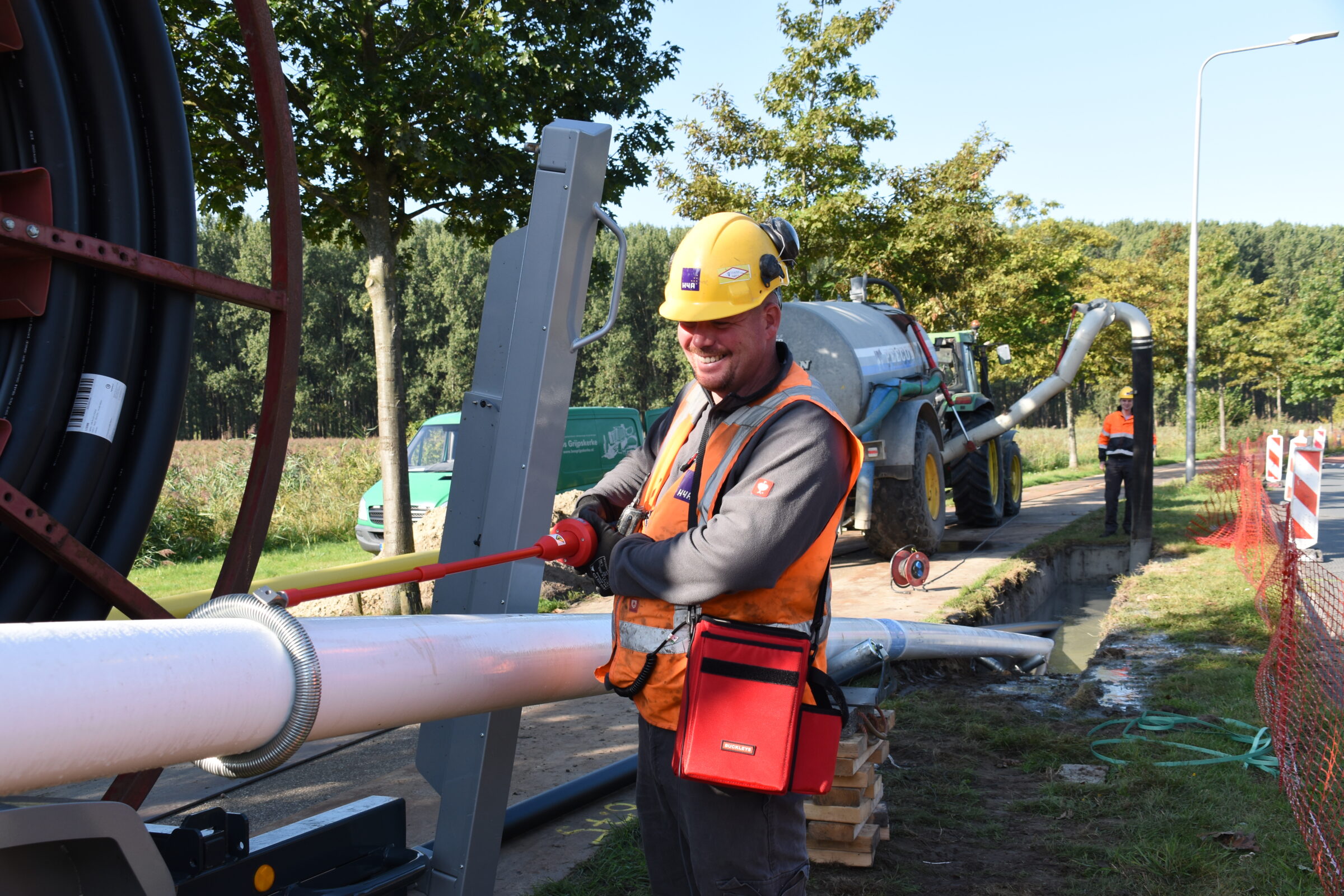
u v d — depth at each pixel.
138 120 2.32
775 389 1.93
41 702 1.24
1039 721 5.03
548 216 2.68
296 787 4.20
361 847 2.32
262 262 66.75
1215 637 6.71
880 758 3.45
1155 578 9.23
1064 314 23.94
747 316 1.92
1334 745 4.13
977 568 9.65
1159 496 17.34
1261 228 111.69
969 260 15.42
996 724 4.98
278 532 13.55
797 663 1.77
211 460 17.05
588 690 2.55
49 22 2.12
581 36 7.16
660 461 2.12
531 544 2.69
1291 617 5.87
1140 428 10.48
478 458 2.80
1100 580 11.27
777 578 1.79
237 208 7.40
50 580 2.11
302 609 7.84
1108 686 5.70
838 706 1.89
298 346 2.55
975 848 3.50
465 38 6.60
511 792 4.00
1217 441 41.72
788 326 8.98
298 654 1.57
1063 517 14.34
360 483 15.38
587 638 2.52
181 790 4.21
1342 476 22.78
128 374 2.23
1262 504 11.16
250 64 2.47
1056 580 10.81
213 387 64.38
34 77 2.05
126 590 2.14
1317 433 25.62
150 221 2.34
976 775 4.28
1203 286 35.12
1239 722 4.68
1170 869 3.25
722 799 1.84
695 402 2.12
